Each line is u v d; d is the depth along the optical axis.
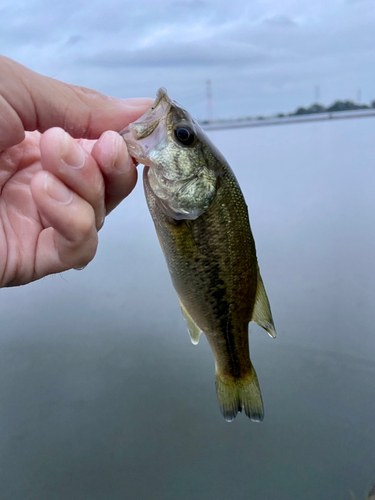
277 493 0.27
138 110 0.17
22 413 0.32
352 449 0.30
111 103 0.17
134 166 0.16
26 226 0.17
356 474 0.28
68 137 0.13
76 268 0.17
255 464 0.29
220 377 0.22
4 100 0.15
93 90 0.16
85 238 0.15
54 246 0.17
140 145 0.16
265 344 0.39
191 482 0.28
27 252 0.17
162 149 0.17
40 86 0.15
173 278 0.19
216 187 0.18
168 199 0.17
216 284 0.19
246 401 0.22
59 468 0.28
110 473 0.28
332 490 0.27
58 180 0.14
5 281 0.17
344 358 0.36
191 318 0.20
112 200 0.16
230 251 0.19
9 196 0.17
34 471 0.28
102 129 0.17
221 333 0.21
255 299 0.21
